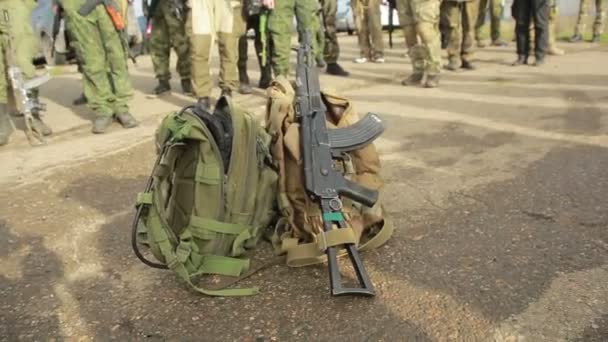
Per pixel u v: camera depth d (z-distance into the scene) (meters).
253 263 2.68
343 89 6.91
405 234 2.87
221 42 5.95
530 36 8.49
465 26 7.77
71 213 3.47
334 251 2.28
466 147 4.21
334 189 2.39
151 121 5.74
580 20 10.34
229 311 2.30
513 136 4.41
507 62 8.38
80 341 2.19
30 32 5.03
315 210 2.56
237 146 2.54
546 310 2.14
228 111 2.63
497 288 2.31
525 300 2.22
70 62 10.79
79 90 7.71
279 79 2.95
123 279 2.64
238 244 2.58
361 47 9.38
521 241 2.70
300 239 2.63
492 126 4.73
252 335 2.13
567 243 2.65
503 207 3.10
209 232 2.51
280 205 2.67
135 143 4.93
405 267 2.53
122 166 4.33
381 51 9.25
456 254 2.62
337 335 2.09
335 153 2.53
